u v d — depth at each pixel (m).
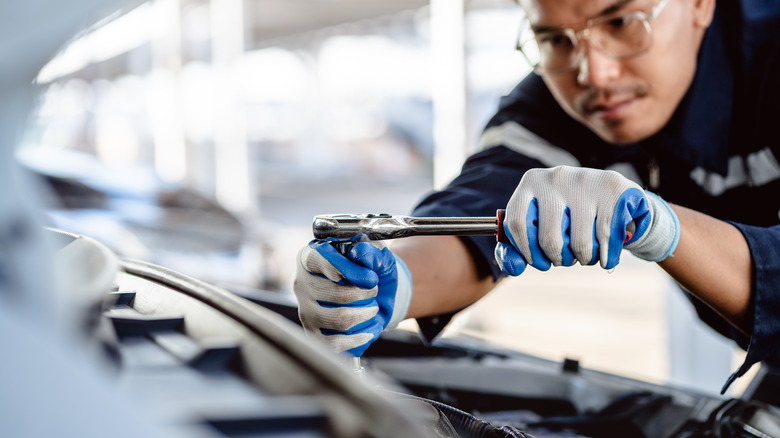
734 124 1.16
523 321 4.10
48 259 0.33
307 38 10.84
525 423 0.96
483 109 6.32
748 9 1.13
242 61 7.62
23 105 0.32
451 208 1.10
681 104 1.15
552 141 1.29
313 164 11.23
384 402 0.38
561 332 3.87
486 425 0.70
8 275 0.32
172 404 0.37
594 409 1.03
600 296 4.65
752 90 1.13
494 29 6.36
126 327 0.49
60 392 0.30
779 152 1.13
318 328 0.81
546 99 1.32
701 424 0.93
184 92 8.55
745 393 1.28
